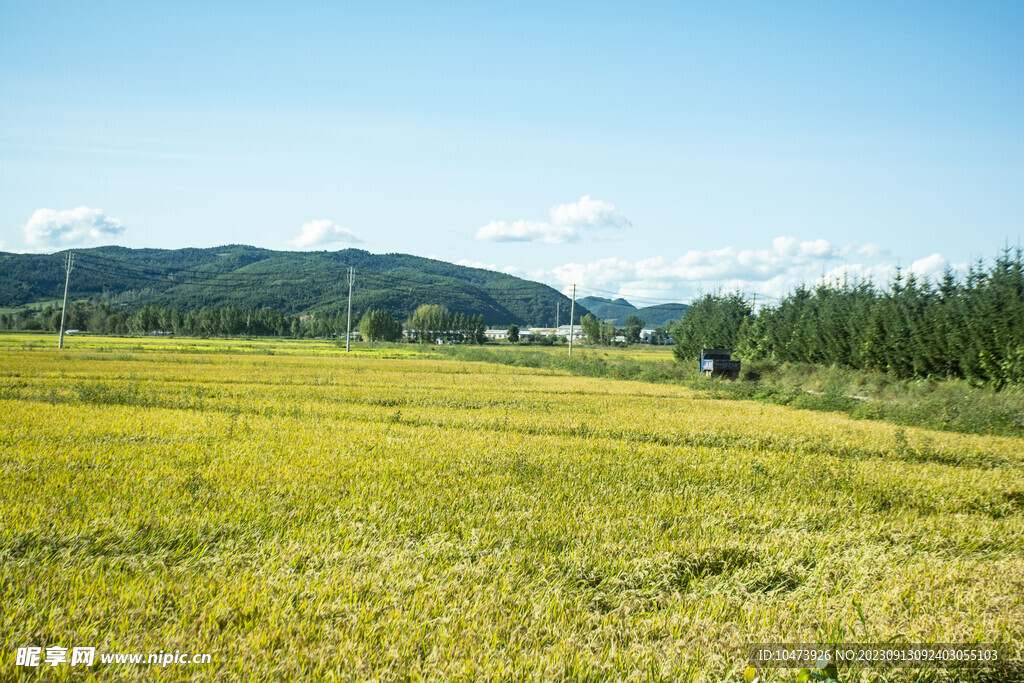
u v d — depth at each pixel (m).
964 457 17.61
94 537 8.30
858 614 6.82
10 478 11.25
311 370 46.53
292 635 5.94
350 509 9.88
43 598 6.55
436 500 10.70
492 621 6.42
